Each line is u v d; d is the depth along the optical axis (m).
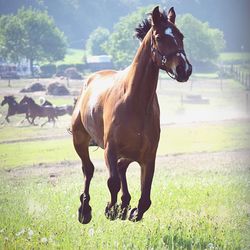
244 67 65.00
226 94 53.06
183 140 29.84
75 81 59.53
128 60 68.00
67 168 20.44
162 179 13.88
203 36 70.19
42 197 11.17
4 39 69.69
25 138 30.80
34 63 73.81
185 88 57.09
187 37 70.25
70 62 74.75
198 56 69.88
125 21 68.50
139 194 10.71
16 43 69.62
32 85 52.44
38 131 34.31
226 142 28.62
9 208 9.95
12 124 36.97
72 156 24.16
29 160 22.50
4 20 70.94
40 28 71.19
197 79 62.72
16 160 22.42
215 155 23.70
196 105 48.47
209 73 68.56
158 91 54.91
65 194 11.12
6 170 19.47
